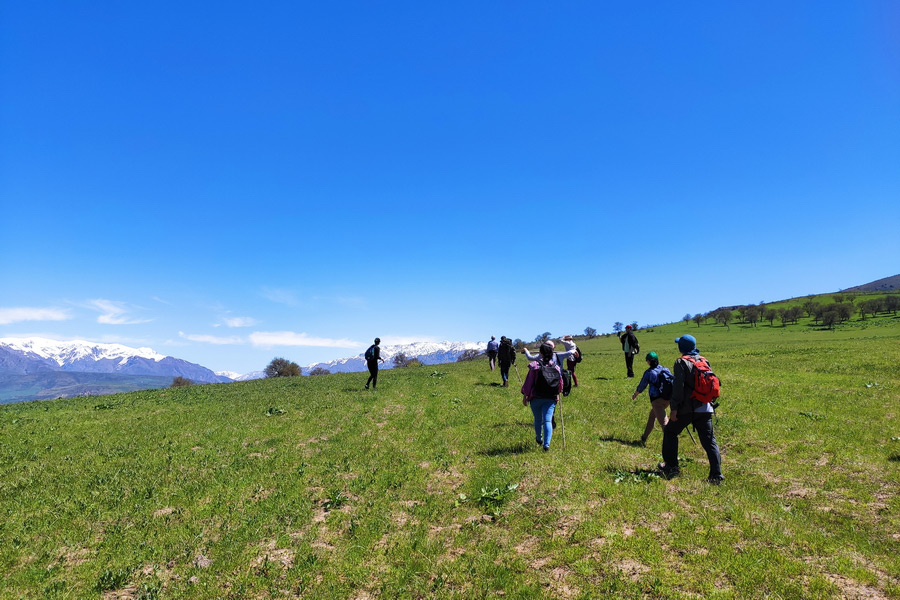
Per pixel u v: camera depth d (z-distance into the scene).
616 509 8.33
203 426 17.80
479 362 47.00
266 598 6.77
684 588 5.97
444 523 8.68
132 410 22.45
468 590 6.43
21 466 13.05
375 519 9.01
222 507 9.98
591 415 16.81
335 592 6.73
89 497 10.66
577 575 6.52
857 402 16.72
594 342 121.31
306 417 18.84
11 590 7.14
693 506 8.36
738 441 13.00
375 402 21.75
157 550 8.22
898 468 10.13
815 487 9.49
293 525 9.02
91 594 7.02
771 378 23.75
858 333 81.69
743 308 179.50
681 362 9.90
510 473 10.58
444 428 15.95
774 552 6.64
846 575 6.04
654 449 12.48
